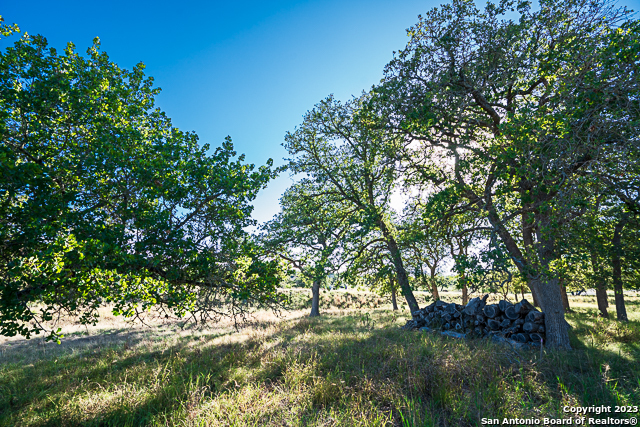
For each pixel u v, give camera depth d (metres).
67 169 6.57
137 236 6.78
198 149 8.35
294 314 24.67
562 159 7.52
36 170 5.20
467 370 6.29
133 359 9.25
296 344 9.62
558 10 9.73
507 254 8.97
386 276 18.45
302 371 6.66
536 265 8.98
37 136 6.56
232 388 6.20
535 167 8.09
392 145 13.34
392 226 15.94
